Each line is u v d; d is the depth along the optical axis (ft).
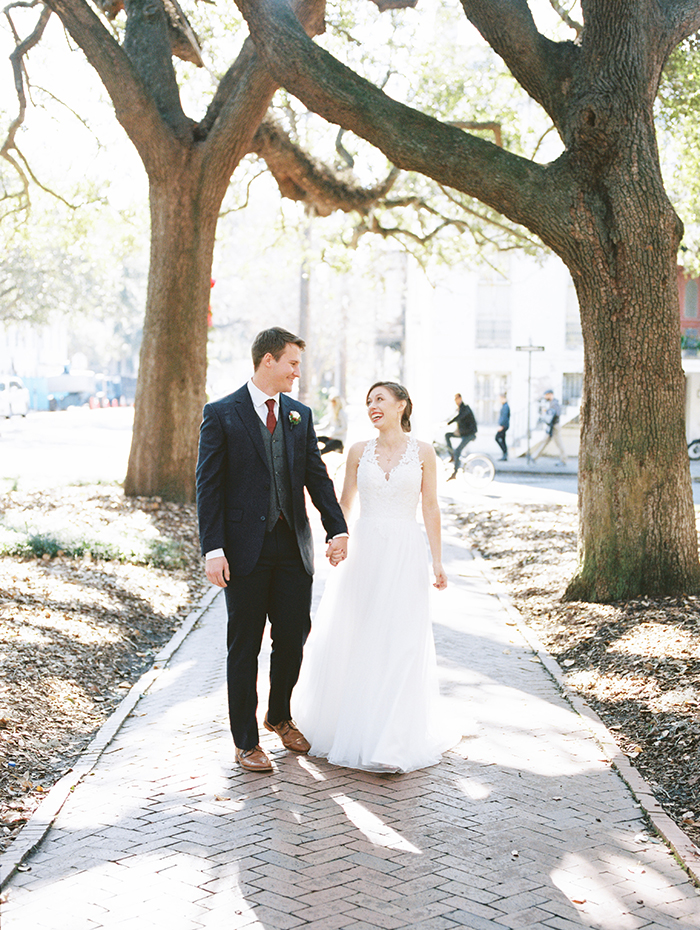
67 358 280.51
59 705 18.52
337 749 15.84
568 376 112.47
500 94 62.03
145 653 23.72
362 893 11.38
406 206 66.18
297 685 17.38
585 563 27.12
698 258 63.10
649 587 25.82
